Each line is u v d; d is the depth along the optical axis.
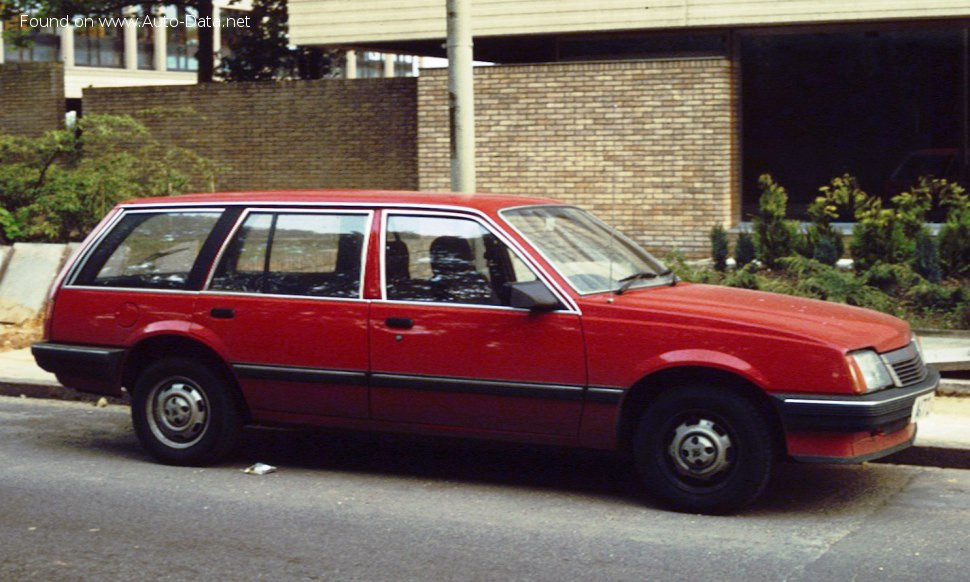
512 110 18.34
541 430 7.12
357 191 7.97
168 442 8.12
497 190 18.55
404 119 20.56
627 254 7.87
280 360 7.68
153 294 8.06
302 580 5.70
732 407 6.66
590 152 17.95
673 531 6.54
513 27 18.03
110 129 19.42
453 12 10.30
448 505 7.13
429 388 7.30
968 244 13.12
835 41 17.23
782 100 17.58
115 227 8.34
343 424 7.64
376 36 18.86
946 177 16.81
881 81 17.06
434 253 7.42
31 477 7.82
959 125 16.72
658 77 17.48
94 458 8.41
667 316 6.82
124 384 8.28
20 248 14.17
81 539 6.39
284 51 28.83
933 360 9.98
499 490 7.51
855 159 17.28
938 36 16.72
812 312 7.05
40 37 38.81
